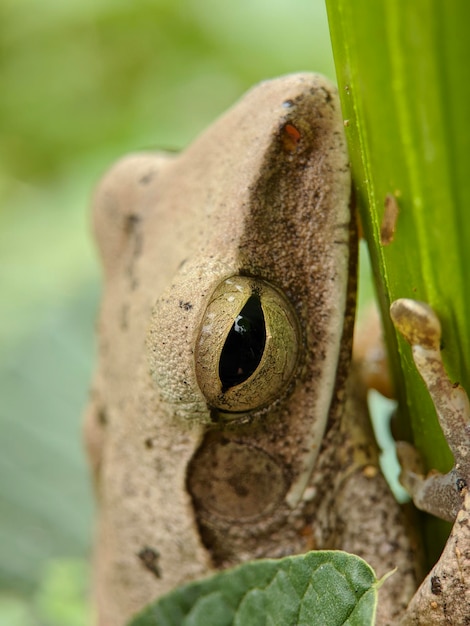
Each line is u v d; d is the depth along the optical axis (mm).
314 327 80
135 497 87
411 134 69
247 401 80
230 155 82
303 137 79
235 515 86
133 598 90
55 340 138
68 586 111
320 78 80
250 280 79
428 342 72
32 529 119
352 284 81
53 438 128
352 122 74
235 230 79
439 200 69
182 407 80
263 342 78
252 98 82
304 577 76
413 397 76
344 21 70
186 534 86
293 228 80
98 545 96
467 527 75
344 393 83
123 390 86
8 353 139
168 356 78
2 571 116
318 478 85
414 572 84
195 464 84
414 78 68
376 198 71
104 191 93
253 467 84
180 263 81
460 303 71
